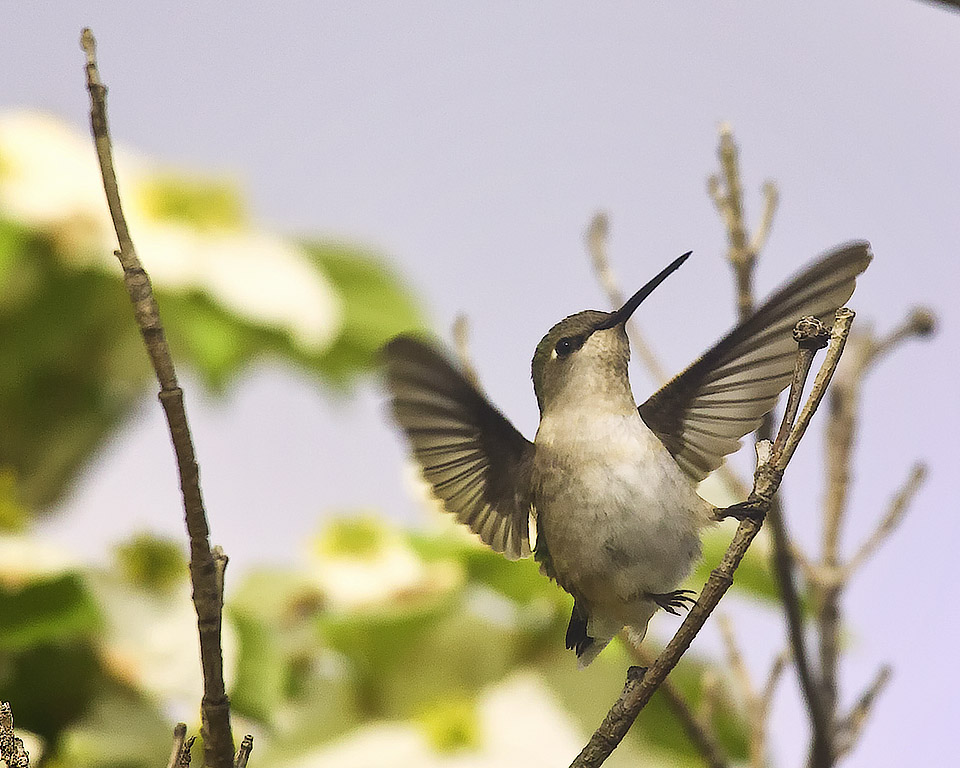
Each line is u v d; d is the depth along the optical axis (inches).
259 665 134.6
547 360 132.0
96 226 135.6
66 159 136.0
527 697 135.9
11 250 135.2
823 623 132.7
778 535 132.0
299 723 135.6
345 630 135.6
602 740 129.3
